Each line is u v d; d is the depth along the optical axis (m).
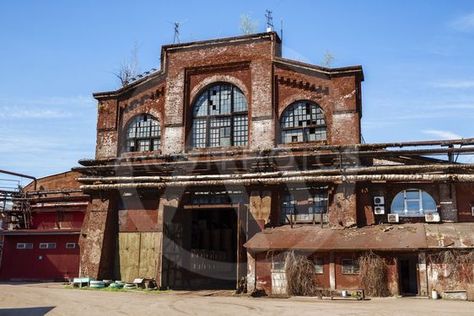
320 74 27.14
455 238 22.02
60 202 36.66
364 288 22.22
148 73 33.66
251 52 28.78
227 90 29.39
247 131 28.38
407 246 21.88
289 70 27.83
